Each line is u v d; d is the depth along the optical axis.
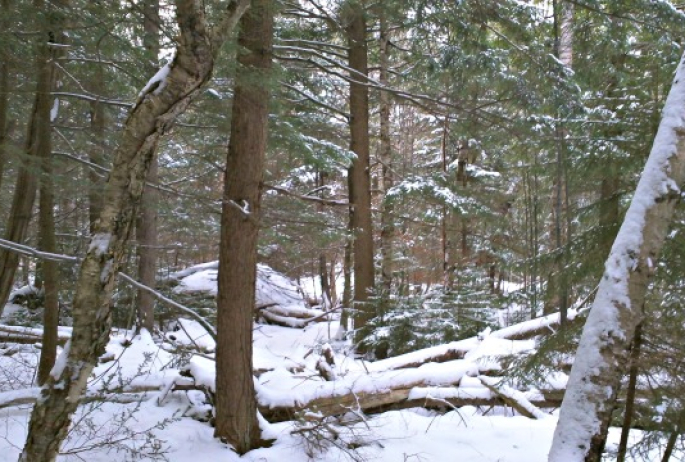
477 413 6.81
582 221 5.27
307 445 5.36
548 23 8.99
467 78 8.48
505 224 12.89
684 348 3.75
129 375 7.11
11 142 5.96
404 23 8.70
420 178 11.74
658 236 3.31
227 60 4.87
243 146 5.26
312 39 11.22
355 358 10.00
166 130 2.88
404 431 6.07
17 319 11.16
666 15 6.88
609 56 7.78
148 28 5.73
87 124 7.54
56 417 2.70
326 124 12.10
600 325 3.33
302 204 10.38
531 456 5.48
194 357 7.46
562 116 7.56
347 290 13.73
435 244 17.42
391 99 12.41
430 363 7.50
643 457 4.24
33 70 5.75
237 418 5.24
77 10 5.01
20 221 5.98
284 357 8.58
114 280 2.83
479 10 7.62
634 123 4.93
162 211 10.02
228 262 5.28
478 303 9.71
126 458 4.70
